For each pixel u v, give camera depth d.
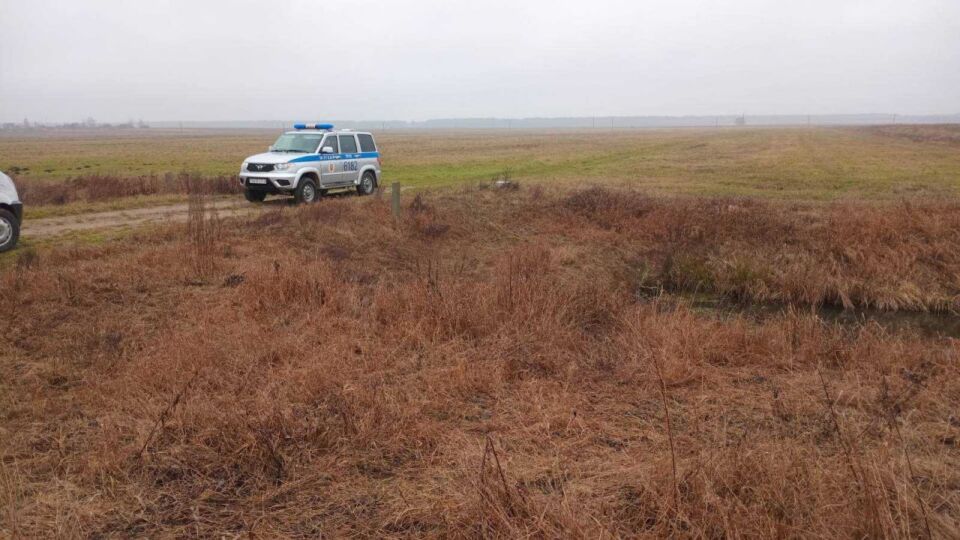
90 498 3.97
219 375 5.87
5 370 6.09
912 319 10.55
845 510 3.56
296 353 6.56
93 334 6.98
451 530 3.60
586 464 4.48
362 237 13.01
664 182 23.38
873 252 12.22
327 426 4.84
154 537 3.67
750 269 11.87
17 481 4.06
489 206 16.22
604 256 13.17
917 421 5.30
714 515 3.54
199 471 4.36
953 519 3.60
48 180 24.73
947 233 12.64
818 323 8.49
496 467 4.27
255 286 8.52
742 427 5.17
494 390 5.90
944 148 46.47
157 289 8.94
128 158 46.75
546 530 3.44
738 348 7.31
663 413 5.48
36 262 9.81
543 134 122.69
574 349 7.12
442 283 8.96
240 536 3.67
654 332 7.52
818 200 17.58
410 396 5.54
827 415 5.30
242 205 17.66
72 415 5.21
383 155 45.91
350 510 3.95
